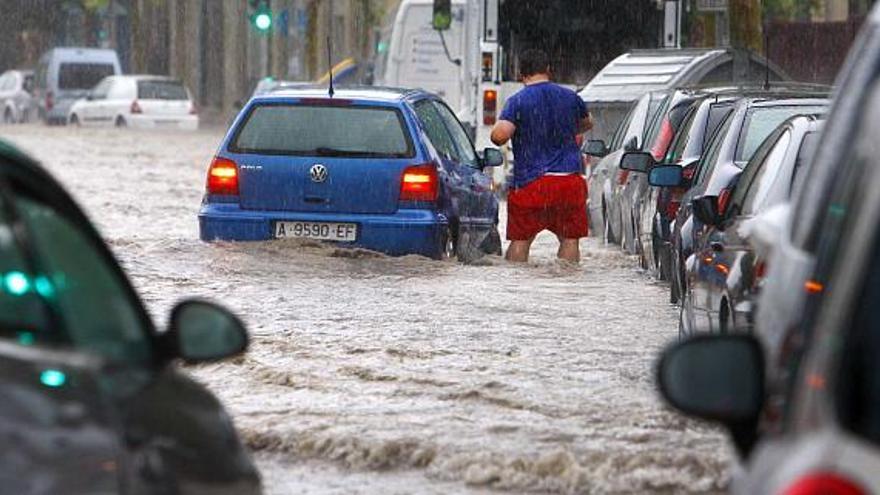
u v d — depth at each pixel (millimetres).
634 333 30375
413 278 38188
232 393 23641
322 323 30703
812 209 11445
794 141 24125
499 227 58656
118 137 118500
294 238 40406
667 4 68062
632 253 46500
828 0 102375
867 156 9422
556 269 41594
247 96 162875
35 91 150500
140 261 39219
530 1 68312
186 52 174500
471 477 19000
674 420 21609
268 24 110000
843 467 8180
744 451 10602
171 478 10422
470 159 45125
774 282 12109
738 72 61000
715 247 24875
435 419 21703
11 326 10477
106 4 181000
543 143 42688
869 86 11141
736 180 28359
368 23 138125
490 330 30250
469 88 71312
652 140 47125
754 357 9992
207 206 40938
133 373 10789
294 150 40500
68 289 11031
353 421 21500
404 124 40500
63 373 9961
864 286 8680
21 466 9516
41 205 11250
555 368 26000
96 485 9789
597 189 53094
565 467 18969
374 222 40094
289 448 20344
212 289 35531
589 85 62094
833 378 8547
